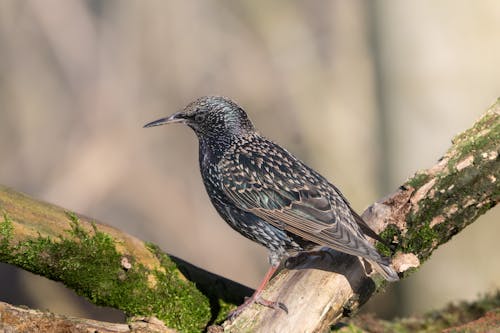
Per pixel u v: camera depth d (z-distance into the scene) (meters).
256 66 21.02
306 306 7.09
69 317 6.68
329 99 20.56
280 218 7.86
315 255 7.62
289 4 21.27
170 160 20.28
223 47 20.94
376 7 14.82
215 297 7.95
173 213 19.70
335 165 19.66
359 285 7.27
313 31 21.20
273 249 8.09
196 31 20.88
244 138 8.55
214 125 8.52
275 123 20.77
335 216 7.58
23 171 20.02
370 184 18.11
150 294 7.63
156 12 20.67
